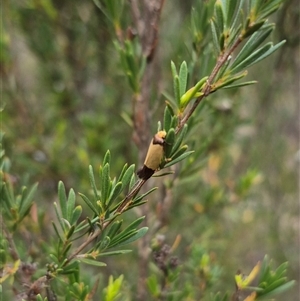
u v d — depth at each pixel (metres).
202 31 0.82
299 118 1.66
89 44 1.33
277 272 0.81
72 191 0.78
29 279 0.81
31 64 1.57
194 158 0.86
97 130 1.15
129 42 0.83
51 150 1.20
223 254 1.42
